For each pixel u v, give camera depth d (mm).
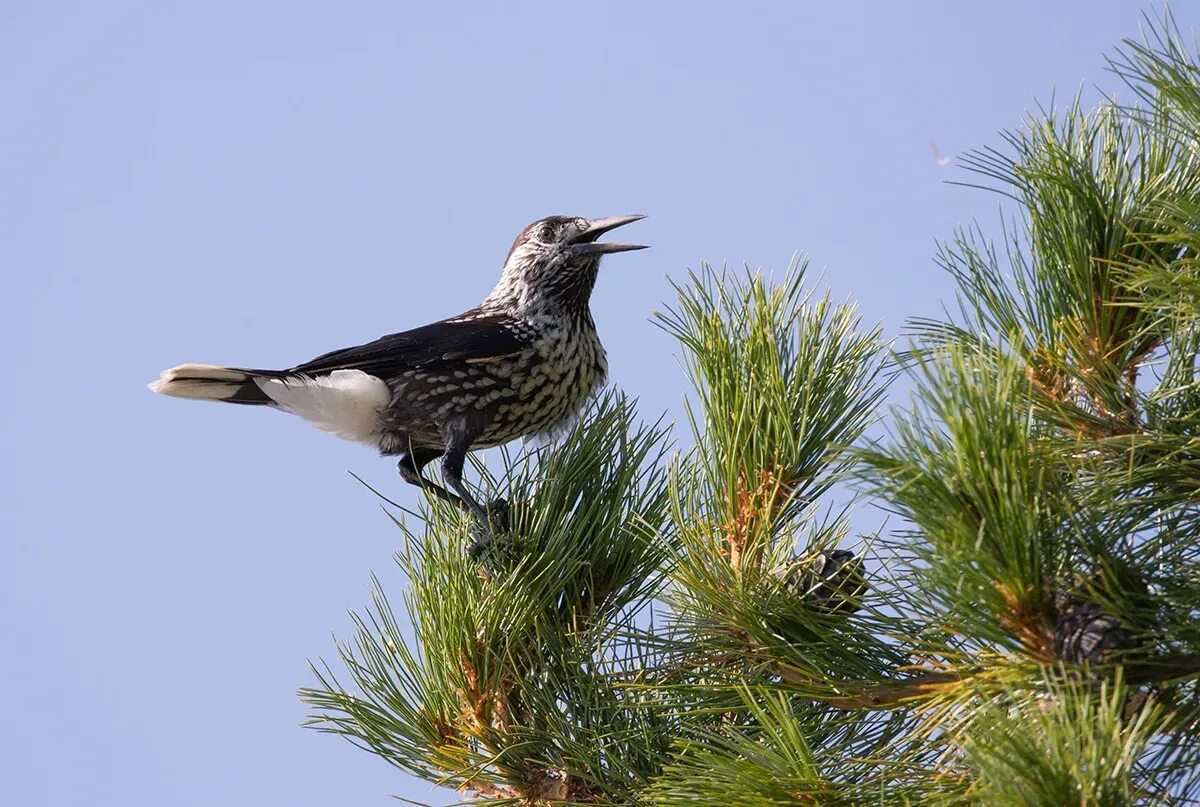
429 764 6680
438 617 6695
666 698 6352
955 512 4707
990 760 4109
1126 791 3941
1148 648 4613
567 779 6559
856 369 6613
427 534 7039
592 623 7023
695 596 6098
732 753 5613
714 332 6680
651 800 5414
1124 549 5004
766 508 6211
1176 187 6102
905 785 4973
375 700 6703
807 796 4992
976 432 4637
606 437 7402
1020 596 4707
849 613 5723
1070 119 6426
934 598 5055
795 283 6793
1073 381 6188
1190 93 5492
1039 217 6281
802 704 6148
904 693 5410
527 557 7086
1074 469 5492
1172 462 5312
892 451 4750
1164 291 5500
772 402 6406
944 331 6352
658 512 7227
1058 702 4238
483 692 6641
